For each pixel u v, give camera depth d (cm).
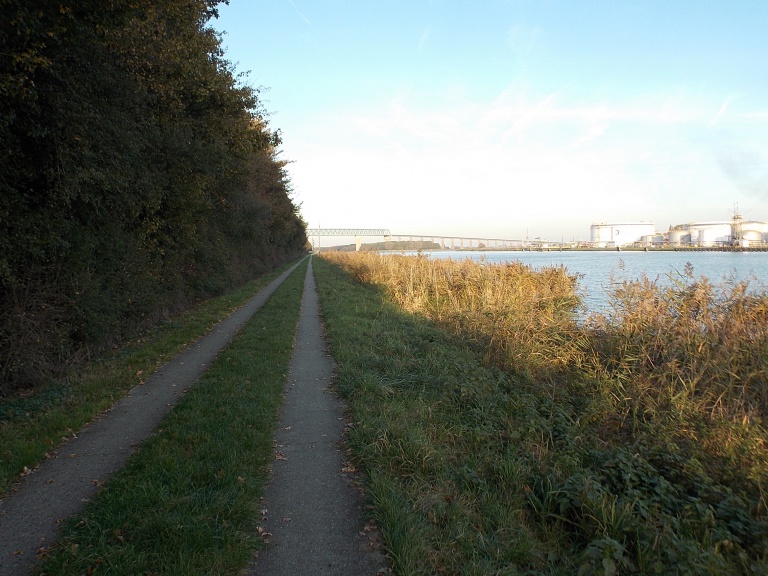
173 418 605
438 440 579
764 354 791
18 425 583
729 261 2530
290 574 333
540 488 486
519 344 1036
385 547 365
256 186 3341
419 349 1031
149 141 1205
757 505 505
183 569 323
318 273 4072
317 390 758
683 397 756
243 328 1302
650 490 521
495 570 350
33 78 733
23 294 780
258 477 466
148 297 1261
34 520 390
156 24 1157
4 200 725
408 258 2705
